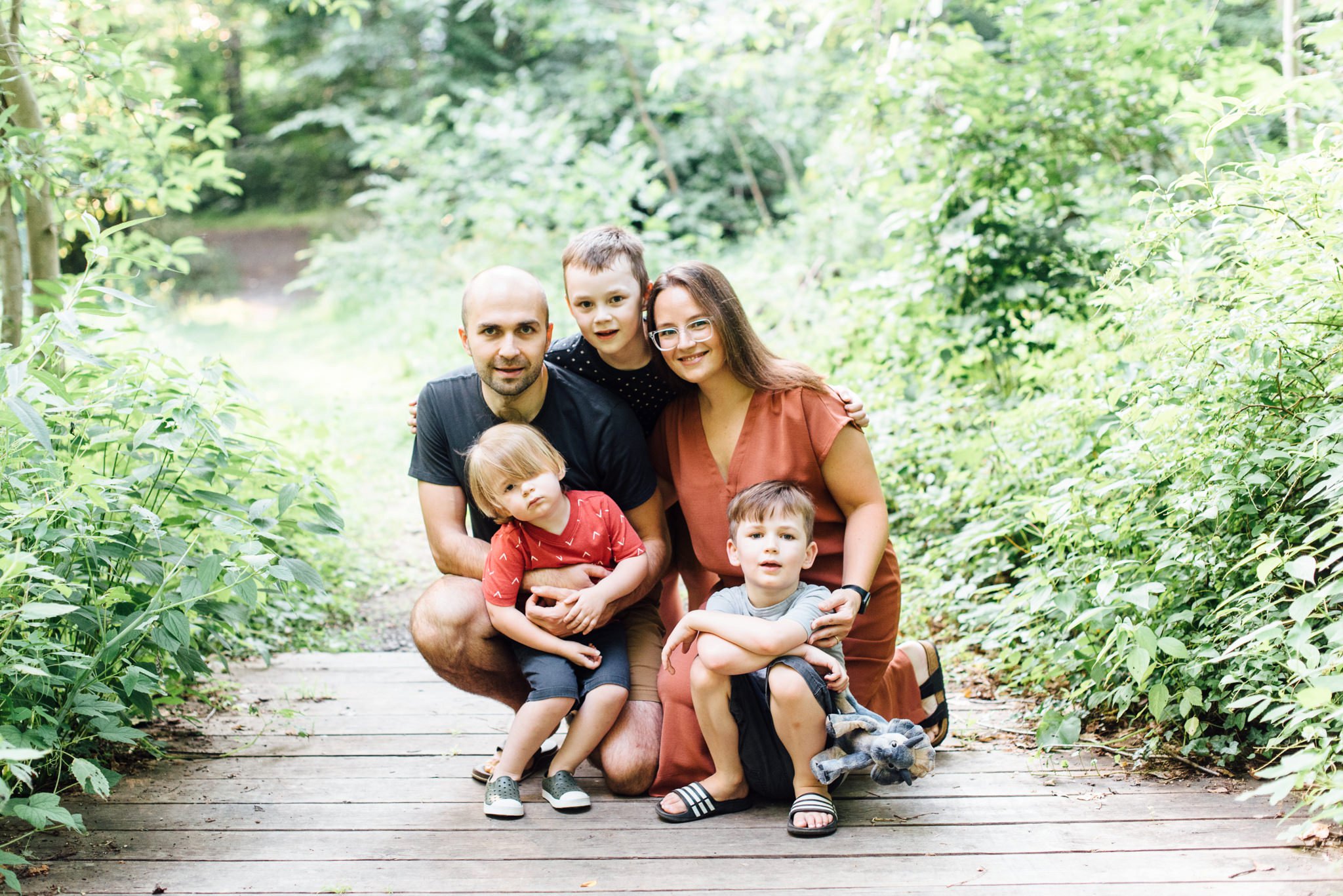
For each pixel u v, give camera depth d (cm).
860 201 838
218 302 1609
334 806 270
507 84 1533
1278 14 723
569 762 271
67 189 432
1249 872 226
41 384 268
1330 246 281
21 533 257
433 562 603
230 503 302
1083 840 243
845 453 272
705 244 1162
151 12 1410
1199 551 293
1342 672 235
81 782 230
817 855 240
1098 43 541
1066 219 559
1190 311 326
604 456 285
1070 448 386
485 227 1169
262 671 389
